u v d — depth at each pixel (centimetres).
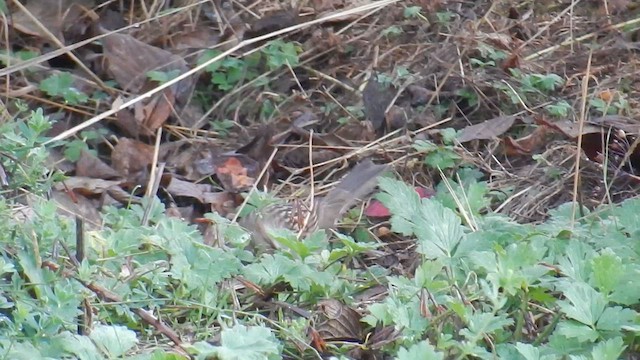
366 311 423
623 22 807
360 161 670
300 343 389
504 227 475
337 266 467
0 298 369
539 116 667
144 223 519
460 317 379
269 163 670
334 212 588
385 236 578
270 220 553
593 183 598
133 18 832
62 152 691
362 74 762
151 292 428
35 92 754
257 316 409
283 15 802
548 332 387
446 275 422
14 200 485
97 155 703
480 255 397
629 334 378
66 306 376
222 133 733
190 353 355
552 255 432
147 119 730
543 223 525
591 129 618
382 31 791
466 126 698
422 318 386
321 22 777
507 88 703
